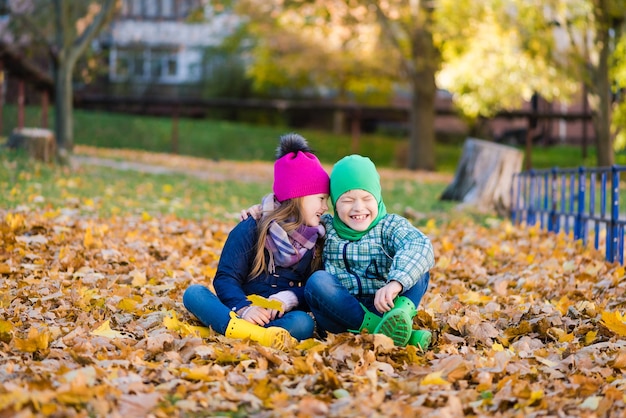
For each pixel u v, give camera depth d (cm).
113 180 1272
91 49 2658
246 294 426
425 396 301
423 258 392
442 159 2911
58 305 461
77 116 2881
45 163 1302
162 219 877
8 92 2931
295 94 3322
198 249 693
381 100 3148
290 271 423
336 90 3372
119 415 274
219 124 3047
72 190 1053
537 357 366
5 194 923
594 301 504
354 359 356
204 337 404
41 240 651
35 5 2261
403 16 2242
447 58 2292
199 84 3331
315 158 427
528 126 2353
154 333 396
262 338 382
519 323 441
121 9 2952
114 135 2759
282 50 2698
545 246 769
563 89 2078
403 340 375
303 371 338
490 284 588
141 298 480
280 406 294
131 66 3338
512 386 314
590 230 958
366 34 2562
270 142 2905
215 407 292
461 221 1023
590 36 2095
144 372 329
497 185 1160
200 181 1472
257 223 426
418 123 2467
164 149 2695
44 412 270
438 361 355
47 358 348
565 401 301
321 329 411
